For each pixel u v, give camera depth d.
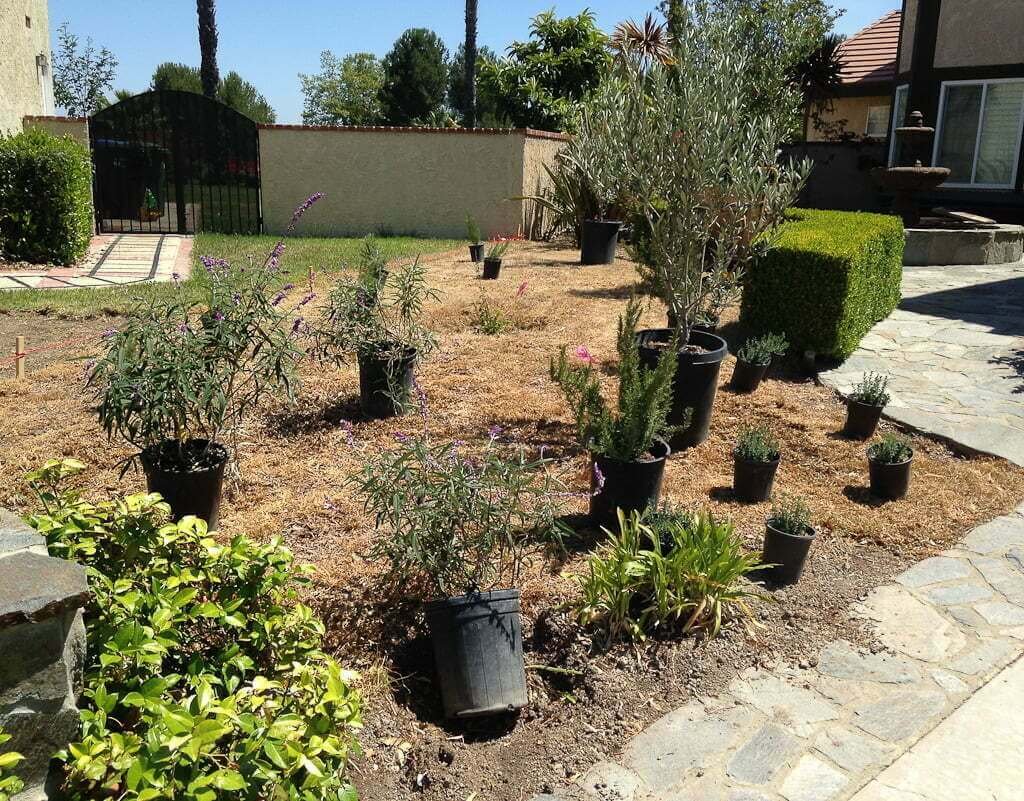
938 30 17.23
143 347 3.99
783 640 3.66
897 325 9.16
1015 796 2.80
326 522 4.39
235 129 17.03
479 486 3.42
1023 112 16.39
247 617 2.88
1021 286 11.59
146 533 2.96
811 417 6.29
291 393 4.46
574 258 13.05
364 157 16.88
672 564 3.68
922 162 17.72
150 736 2.09
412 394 5.91
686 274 5.68
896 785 2.84
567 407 6.12
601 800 2.80
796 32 8.16
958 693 3.32
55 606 2.08
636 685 3.37
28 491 4.66
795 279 7.36
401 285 6.54
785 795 2.79
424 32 37.25
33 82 17.03
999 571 4.24
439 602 3.22
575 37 21.19
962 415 6.32
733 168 5.50
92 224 15.69
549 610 3.71
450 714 3.16
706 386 5.57
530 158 16.45
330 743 2.29
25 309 8.93
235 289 4.41
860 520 4.71
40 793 2.16
